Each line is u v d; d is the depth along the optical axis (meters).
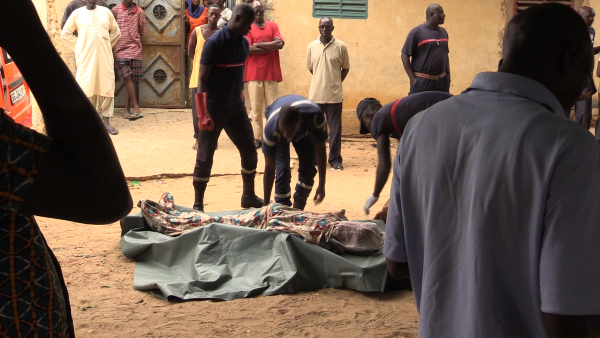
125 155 8.93
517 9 11.11
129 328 3.76
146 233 5.18
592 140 1.40
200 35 9.33
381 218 5.43
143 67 12.45
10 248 1.15
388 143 4.61
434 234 1.61
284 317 3.96
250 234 4.73
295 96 5.46
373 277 4.39
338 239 4.64
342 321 3.92
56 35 10.27
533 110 1.48
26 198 1.10
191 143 9.80
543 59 1.56
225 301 4.23
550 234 1.36
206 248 4.70
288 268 4.48
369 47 10.99
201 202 6.35
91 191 1.14
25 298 1.17
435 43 8.92
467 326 1.52
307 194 5.84
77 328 3.74
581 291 1.32
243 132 6.26
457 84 11.30
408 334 3.74
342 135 11.31
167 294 4.20
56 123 1.12
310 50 8.95
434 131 1.62
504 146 1.46
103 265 4.91
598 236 1.34
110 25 10.25
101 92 10.23
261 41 9.42
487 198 1.47
